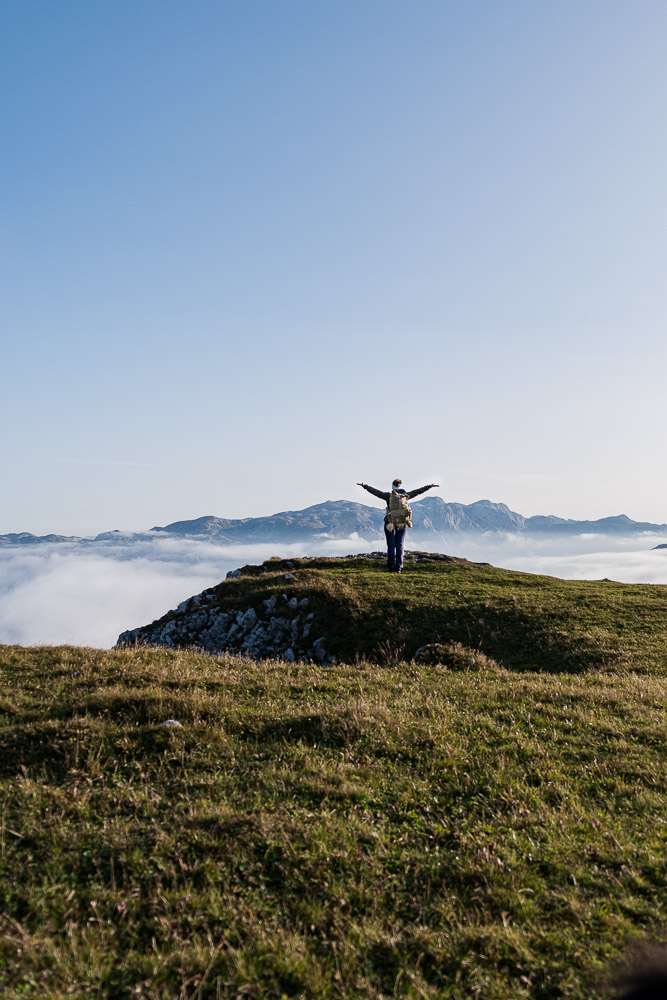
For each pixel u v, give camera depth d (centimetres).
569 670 2131
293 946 524
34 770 865
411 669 1611
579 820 755
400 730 1041
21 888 602
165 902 579
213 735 990
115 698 1116
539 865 664
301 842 685
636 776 887
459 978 497
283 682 1391
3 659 1542
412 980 492
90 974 484
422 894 618
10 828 702
